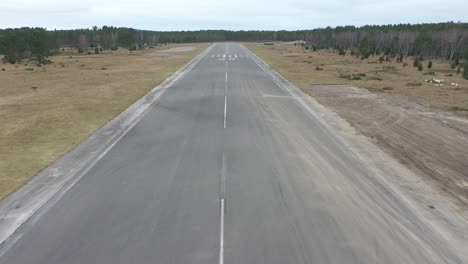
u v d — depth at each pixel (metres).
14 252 8.21
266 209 10.19
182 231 9.07
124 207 10.27
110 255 8.13
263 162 13.78
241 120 20.08
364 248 8.43
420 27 117.75
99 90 29.81
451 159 14.42
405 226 9.39
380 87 32.91
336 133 17.81
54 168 13.04
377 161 14.05
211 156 14.38
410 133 18.02
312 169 13.16
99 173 12.66
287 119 20.44
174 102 24.94
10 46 69.06
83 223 9.42
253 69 46.59
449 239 8.84
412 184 11.99
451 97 27.98
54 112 21.84
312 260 7.97
